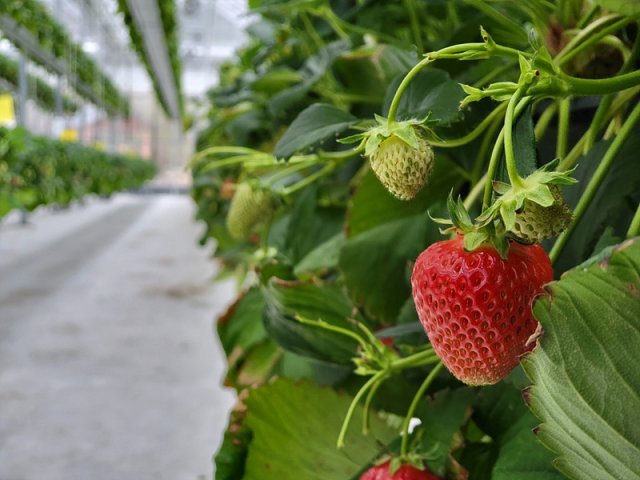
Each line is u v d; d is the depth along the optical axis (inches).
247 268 27.9
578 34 8.5
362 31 16.1
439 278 5.9
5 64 113.3
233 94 24.7
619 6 7.1
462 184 12.8
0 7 75.4
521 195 5.1
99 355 45.1
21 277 73.2
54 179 88.7
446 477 8.7
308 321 9.7
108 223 142.0
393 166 6.2
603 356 5.0
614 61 9.3
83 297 63.6
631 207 8.5
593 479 5.8
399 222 12.1
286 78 19.7
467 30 12.1
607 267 4.6
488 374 5.9
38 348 46.3
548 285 4.9
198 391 38.7
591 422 5.3
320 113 8.8
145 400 37.2
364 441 10.2
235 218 18.3
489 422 8.9
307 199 17.7
